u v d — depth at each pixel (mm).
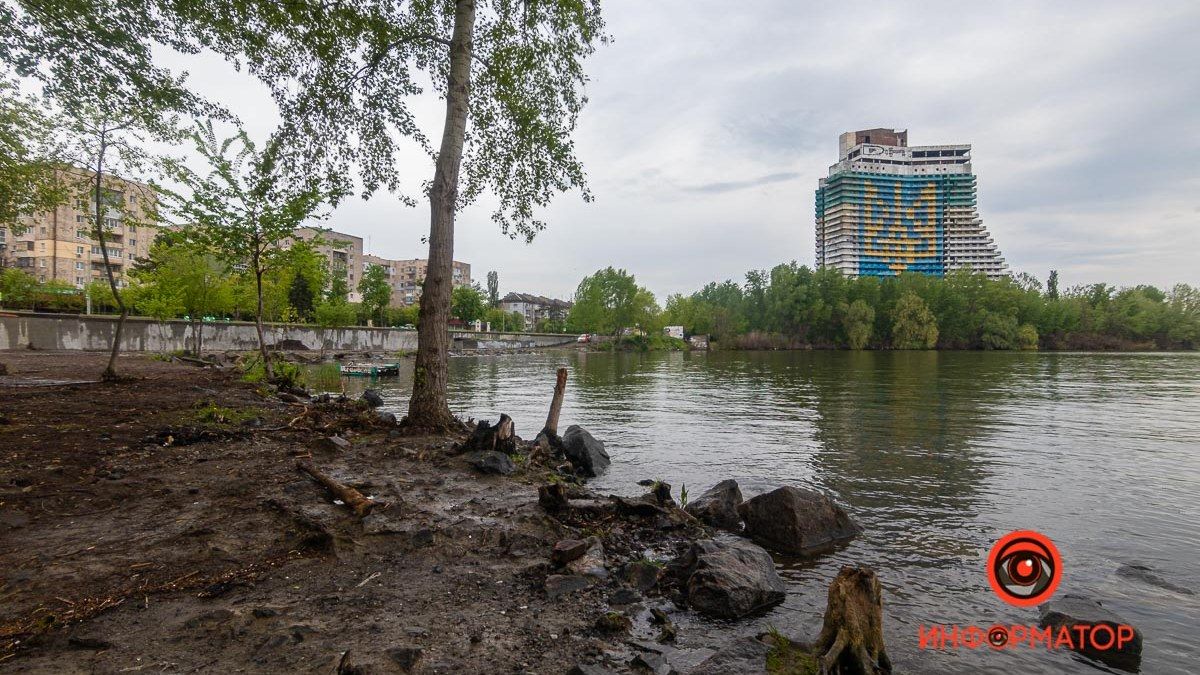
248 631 3416
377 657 3127
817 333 105062
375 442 9680
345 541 4934
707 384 30297
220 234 16672
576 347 107625
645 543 5824
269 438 9609
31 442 7906
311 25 10805
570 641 3588
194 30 9820
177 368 24438
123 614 3543
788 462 10891
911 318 99062
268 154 12789
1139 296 108062
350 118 12453
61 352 34750
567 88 13469
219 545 4727
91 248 80688
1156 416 17391
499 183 14125
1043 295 117375
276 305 41031
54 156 12781
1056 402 21266
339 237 122812
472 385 29844
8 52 8555
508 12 12508
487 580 4438
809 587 5074
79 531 4965
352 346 65438
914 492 8688
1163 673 3789
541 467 9125
